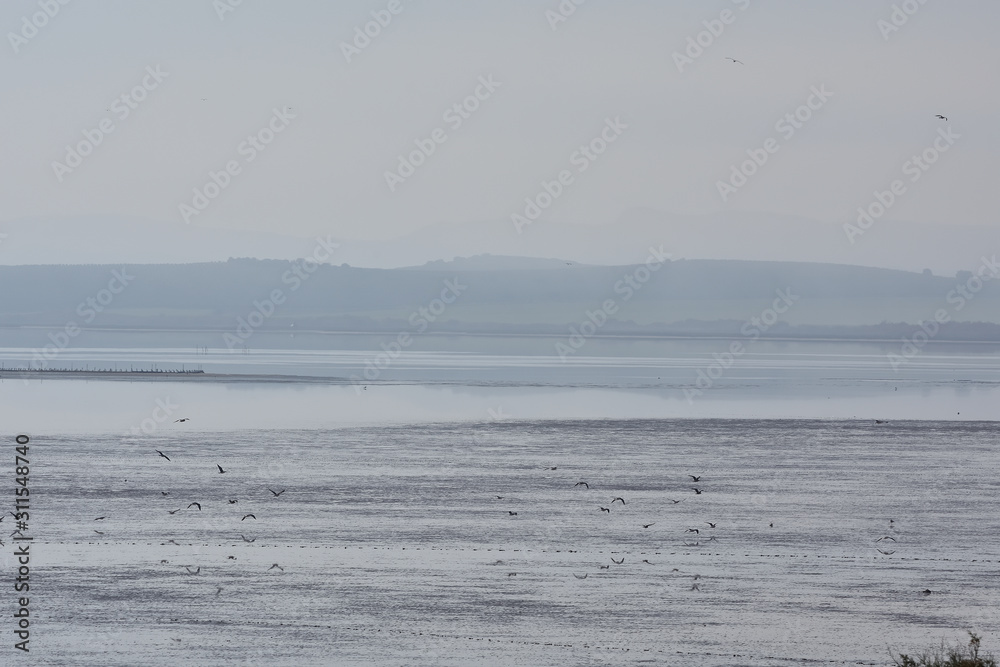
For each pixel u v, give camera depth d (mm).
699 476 83375
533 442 102812
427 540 61031
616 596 51000
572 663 42625
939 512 70750
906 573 55656
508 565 55969
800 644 45031
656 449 98500
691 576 54531
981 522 67812
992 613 49375
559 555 58125
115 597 50156
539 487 77750
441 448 98188
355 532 62812
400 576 53750
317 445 99938
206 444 100500
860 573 55531
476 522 65688
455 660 42938
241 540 60750
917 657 43344
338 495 74125
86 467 85812
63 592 50875
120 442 101562
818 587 53000
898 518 68562
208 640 44812
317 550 58688
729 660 43125
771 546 60906
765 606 49844
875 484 81000
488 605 49469
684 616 48312
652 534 63281
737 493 76438
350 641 44781
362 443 101562
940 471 87750
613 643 44875
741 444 102688
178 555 57469
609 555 58312
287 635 45438
